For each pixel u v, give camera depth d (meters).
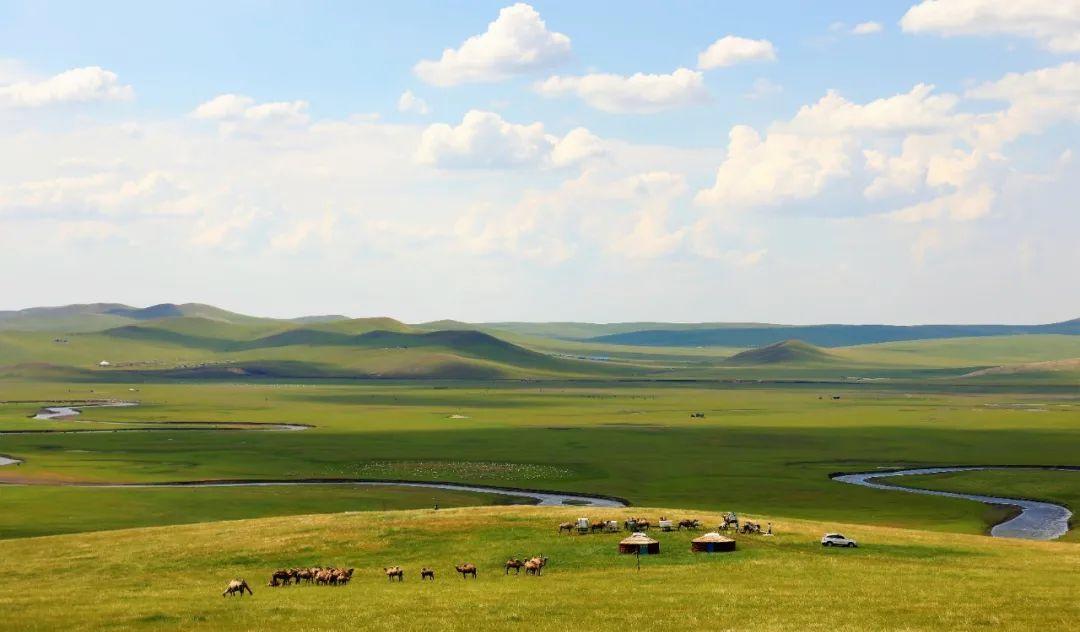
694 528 92.75
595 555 82.62
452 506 144.12
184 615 63.28
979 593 67.50
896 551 84.12
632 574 75.81
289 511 136.25
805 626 58.59
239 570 80.94
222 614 63.59
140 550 87.81
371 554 85.25
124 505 133.75
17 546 91.38
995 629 57.75
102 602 68.00
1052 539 115.75
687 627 58.94
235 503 140.00
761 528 93.94
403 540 89.31
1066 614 61.25
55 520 121.50
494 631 58.53
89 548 89.44
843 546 86.00
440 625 60.06
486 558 82.50
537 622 60.59
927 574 74.62
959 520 131.12
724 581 72.44
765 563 79.00
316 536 90.88
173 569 81.69
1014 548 86.88
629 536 88.06
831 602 65.06
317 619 61.91
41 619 62.41
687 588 70.06
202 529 97.62
